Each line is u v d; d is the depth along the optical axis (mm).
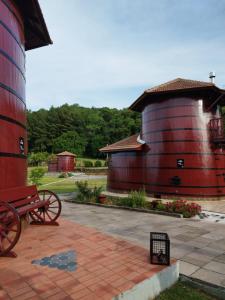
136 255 5977
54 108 117938
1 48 7418
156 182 18828
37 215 8703
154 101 19547
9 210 6316
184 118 18109
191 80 19844
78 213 12875
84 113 114188
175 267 5547
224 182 18250
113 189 22641
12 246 5719
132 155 20922
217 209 14062
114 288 4465
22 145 8773
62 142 90750
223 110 29469
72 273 5023
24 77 9531
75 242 6844
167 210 12633
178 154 18000
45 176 48344
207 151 17844
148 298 4801
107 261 5609
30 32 11164
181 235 8844
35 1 8625
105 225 10344
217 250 7285
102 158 91500
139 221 11055
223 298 4961
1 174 7133
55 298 4133
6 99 7551
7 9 7938
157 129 19109
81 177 45281
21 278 4793
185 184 17625
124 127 88812
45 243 6754
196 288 5328
